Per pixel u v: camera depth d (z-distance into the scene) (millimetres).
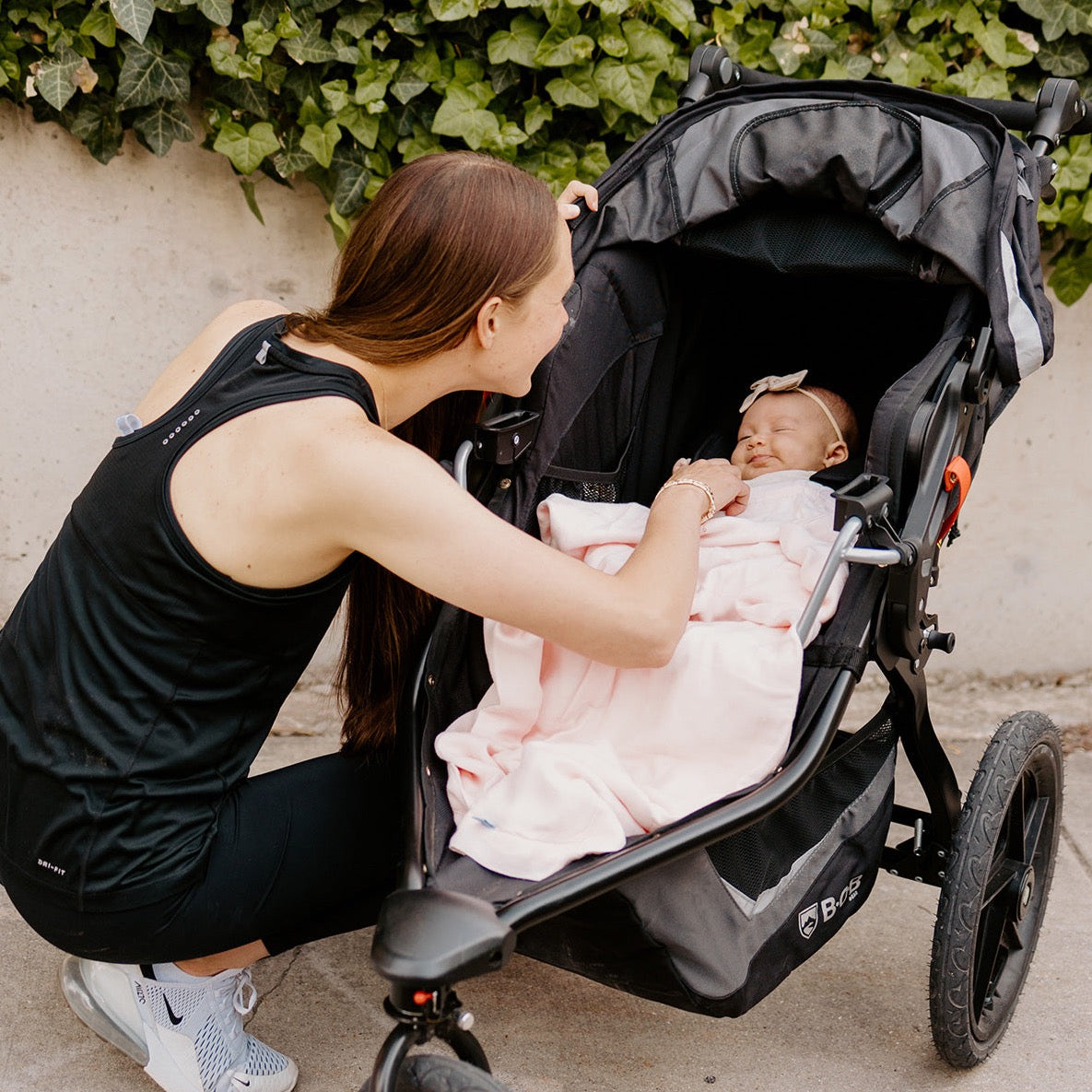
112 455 1521
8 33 2520
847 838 1740
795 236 1931
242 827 1600
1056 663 3271
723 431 2309
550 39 2598
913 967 2176
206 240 2768
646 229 1970
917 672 1715
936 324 2172
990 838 1775
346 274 1494
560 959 1584
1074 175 2727
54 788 1506
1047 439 3059
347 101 2619
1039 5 2678
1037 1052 1983
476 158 1498
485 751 1575
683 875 1481
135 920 1532
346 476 1357
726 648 1539
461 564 1389
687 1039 1986
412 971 1177
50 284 2727
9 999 2006
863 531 1533
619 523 1826
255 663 1520
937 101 1831
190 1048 1725
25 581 2930
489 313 1465
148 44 2521
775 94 1961
